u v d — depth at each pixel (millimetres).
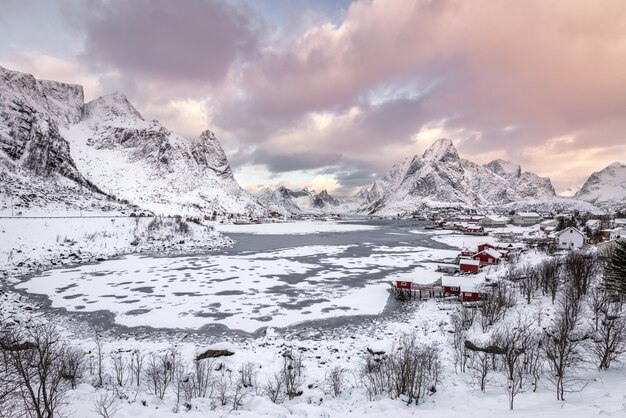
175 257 88812
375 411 19750
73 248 86438
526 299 44625
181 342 35688
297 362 29312
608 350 22359
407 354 23953
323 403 21703
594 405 15562
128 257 87938
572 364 22703
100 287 57219
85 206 141875
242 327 40469
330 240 137625
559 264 51250
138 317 43344
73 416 17578
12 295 51562
